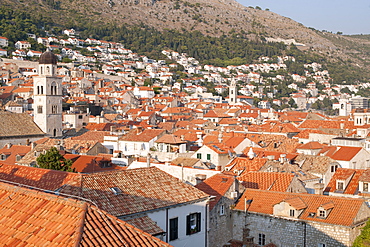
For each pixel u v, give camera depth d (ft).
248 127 566.36
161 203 142.31
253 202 185.88
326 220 165.07
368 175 240.12
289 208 172.45
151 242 89.45
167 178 159.53
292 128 531.91
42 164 237.45
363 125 498.28
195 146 362.53
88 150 345.92
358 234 161.48
